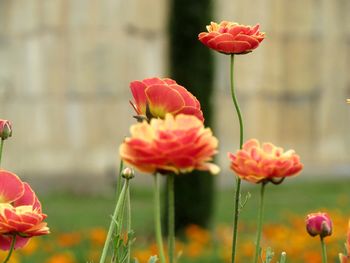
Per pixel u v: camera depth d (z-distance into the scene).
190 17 10.95
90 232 9.84
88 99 21.88
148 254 6.50
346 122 23.22
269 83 23.05
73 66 21.89
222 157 22.09
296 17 23.17
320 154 23.09
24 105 21.83
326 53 23.17
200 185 11.18
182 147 1.74
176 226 11.13
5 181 2.15
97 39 21.91
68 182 21.41
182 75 10.92
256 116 22.88
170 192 1.84
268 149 2.07
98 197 19.39
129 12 22.08
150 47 22.20
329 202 17.09
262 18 23.03
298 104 23.19
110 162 21.75
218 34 2.19
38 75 21.89
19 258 7.42
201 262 7.96
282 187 19.36
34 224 2.03
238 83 22.78
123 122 22.00
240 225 10.72
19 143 21.75
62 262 6.18
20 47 21.88
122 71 22.08
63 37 21.88
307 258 6.37
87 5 21.91
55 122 21.81
